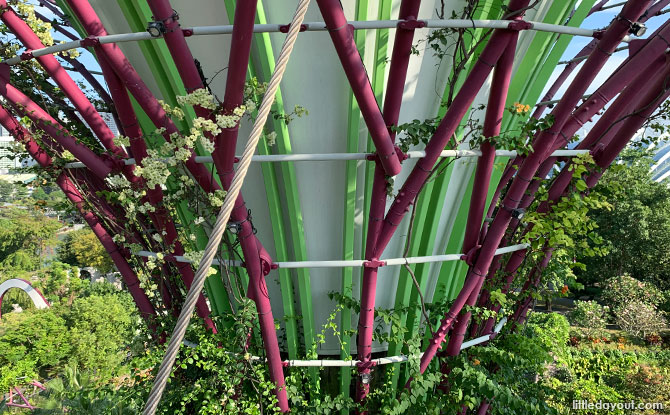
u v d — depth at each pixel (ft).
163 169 17.31
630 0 15.05
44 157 22.35
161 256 22.79
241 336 22.58
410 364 23.67
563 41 22.49
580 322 83.61
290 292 27.76
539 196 22.49
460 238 28.25
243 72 14.28
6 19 17.35
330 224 26.35
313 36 20.49
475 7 17.06
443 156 19.76
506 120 24.49
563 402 49.49
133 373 24.11
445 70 22.12
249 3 11.87
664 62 18.93
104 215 24.44
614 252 103.71
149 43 20.70
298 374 26.66
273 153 24.50
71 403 21.93
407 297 28.40
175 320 26.58
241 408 24.17
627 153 78.07
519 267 27.86
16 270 177.99
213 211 20.06
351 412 32.58
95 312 95.30
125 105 18.74
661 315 83.46
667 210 102.32
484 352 25.32
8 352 85.71
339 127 23.17
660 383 52.90
